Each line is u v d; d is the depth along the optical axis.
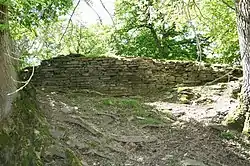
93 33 12.89
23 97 6.66
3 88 5.99
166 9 5.95
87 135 6.90
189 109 8.66
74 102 8.58
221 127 7.66
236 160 6.82
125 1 8.73
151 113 8.25
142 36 16.50
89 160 6.33
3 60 5.99
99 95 9.78
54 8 5.16
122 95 10.07
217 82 10.20
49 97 8.52
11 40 6.07
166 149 6.91
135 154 6.69
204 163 6.55
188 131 7.53
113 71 10.25
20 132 5.92
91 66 10.26
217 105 8.82
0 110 5.87
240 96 7.91
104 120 7.69
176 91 9.73
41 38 4.45
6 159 5.46
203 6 9.30
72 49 12.80
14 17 5.81
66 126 7.00
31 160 5.58
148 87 10.19
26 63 7.57
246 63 7.62
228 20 11.53
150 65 10.35
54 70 10.19
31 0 4.43
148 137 7.17
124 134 7.23
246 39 7.26
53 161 5.80
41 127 6.32
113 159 6.45
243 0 7.14
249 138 7.39
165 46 16.81
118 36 11.42
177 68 10.38
